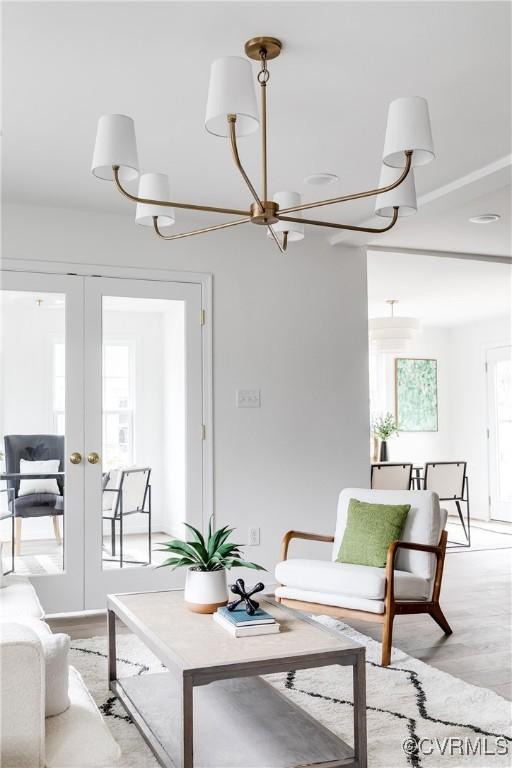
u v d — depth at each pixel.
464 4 2.47
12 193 4.36
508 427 9.25
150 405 4.82
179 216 4.89
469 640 3.99
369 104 3.23
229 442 5.02
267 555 5.09
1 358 4.48
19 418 4.50
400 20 2.56
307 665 2.41
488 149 3.76
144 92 3.08
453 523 9.23
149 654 3.71
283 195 3.48
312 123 3.43
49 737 1.77
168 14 2.51
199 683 2.28
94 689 3.21
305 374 5.28
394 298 8.06
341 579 3.72
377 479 7.24
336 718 2.89
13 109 3.23
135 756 2.55
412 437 9.97
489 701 3.07
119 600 3.17
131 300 4.80
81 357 4.65
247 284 5.13
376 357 10.02
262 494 5.10
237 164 2.28
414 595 3.76
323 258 5.39
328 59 2.82
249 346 5.12
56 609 4.52
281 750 2.48
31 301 4.56
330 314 5.39
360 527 4.07
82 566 4.59
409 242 5.72
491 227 5.33
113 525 4.69
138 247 4.84
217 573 2.98
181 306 4.94
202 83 3.01
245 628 2.63
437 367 10.19
